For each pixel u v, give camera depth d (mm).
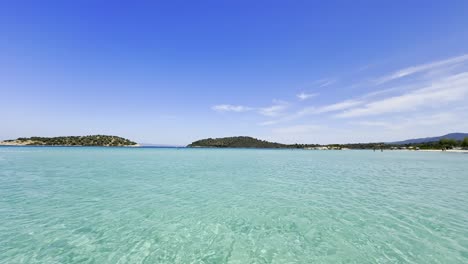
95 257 6914
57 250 7289
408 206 12234
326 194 14977
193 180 20328
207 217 10422
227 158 54969
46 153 63594
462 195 14805
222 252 7277
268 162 42781
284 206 12172
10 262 6559
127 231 8820
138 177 21781
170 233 8688
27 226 9156
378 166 35344
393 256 7000
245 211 11305
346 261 6723
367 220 10078
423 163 41312
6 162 35812
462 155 73250
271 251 7348
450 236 8383
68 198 13547
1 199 13219
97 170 26672
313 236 8461
